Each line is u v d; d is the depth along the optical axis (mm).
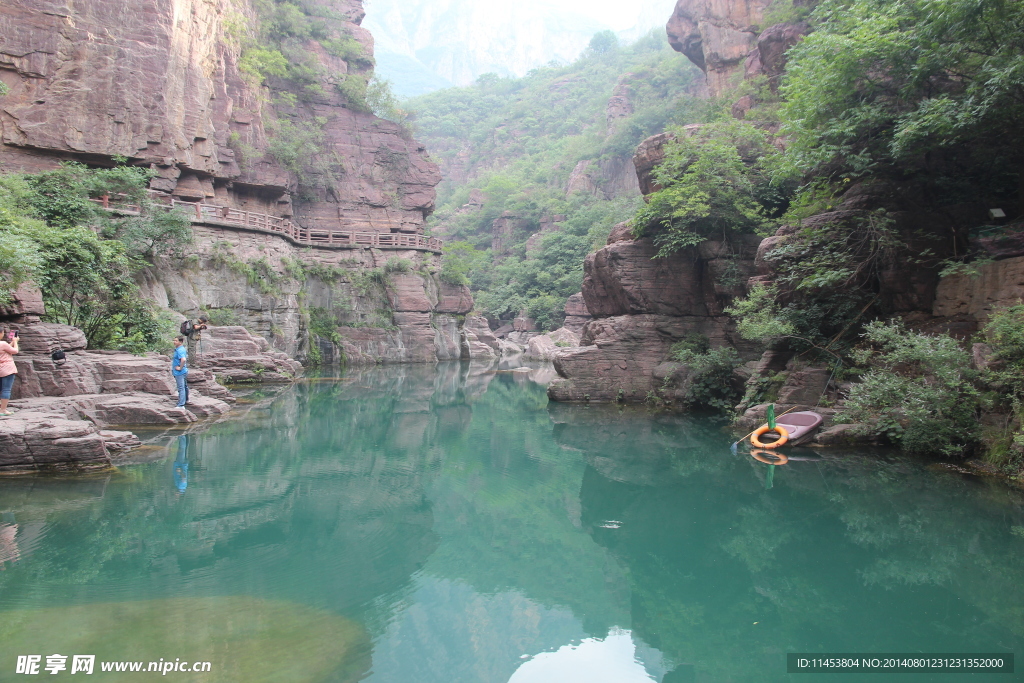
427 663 4512
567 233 63875
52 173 21438
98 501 8000
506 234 76688
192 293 25578
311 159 39906
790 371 13859
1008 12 9945
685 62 71250
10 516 7340
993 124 11203
